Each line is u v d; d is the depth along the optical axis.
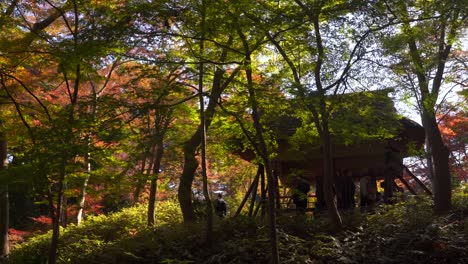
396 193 14.01
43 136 8.82
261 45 10.28
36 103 11.61
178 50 10.34
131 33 8.95
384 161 15.59
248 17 9.35
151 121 9.57
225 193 25.64
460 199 13.27
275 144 12.20
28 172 8.88
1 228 16.62
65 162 8.73
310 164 15.77
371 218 11.68
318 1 9.30
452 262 9.24
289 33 9.88
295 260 9.68
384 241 9.99
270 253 10.09
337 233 10.91
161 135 9.26
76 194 10.19
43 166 8.70
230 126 11.55
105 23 9.55
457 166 21.25
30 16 13.61
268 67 11.16
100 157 9.50
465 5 9.76
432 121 12.84
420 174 24.08
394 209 11.95
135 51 10.30
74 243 14.41
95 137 9.09
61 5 12.65
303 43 10.09
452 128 19.38
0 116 11.23
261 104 9.55
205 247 11.05
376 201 14.56
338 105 10.11
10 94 10.60
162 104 9.53
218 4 9.00
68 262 12.57
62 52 9.67
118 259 11.64
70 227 17.56
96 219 18.20
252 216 13.32
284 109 9.90
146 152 9.16
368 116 10.51
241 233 11.48
